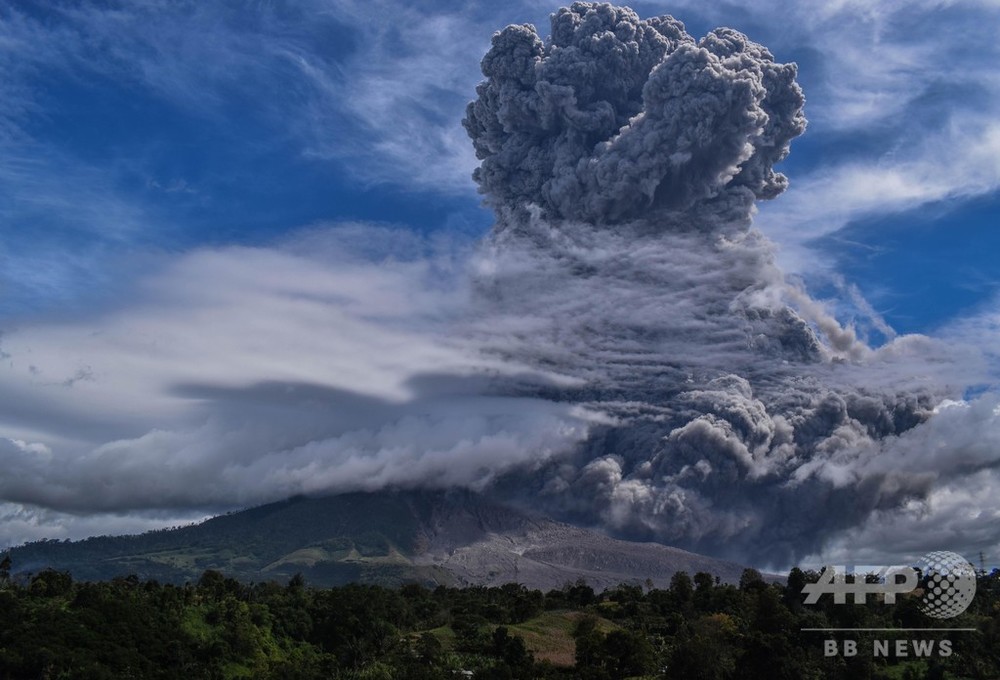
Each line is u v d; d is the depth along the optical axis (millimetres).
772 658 97375
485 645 116688
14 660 89812
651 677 102312
